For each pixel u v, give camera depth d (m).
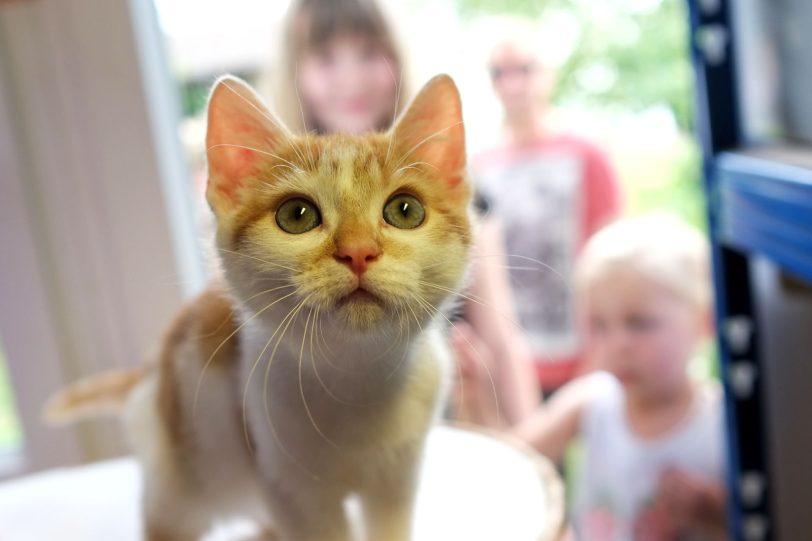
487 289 0.59
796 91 0.42
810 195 0.36
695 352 0.70
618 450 0.65
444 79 0.37
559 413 0.70
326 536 0.38
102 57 0.52
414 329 0.36
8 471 0.56
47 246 0.54
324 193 0.35
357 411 0.36
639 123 0.85
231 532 0.43
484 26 0.78
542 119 0.80
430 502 0.43
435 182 0.37
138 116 0.53
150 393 0.43
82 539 0.45
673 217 0.82
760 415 0.51
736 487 0.52
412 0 0.71
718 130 0.48
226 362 0.38
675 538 0.61
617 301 0.65
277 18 0.62
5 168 0.52
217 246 0.36
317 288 0.34
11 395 0.56
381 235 0.35
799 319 0.50
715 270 0.50
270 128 0.36
